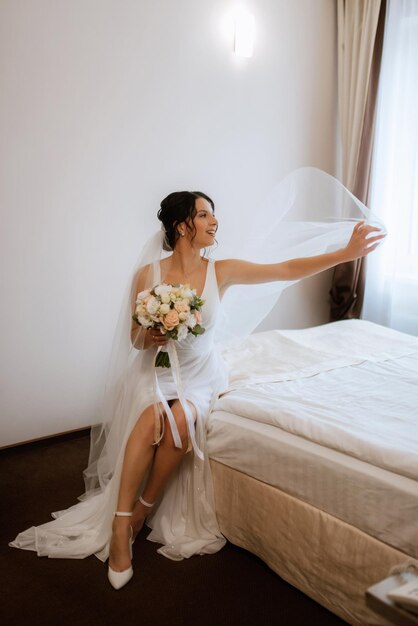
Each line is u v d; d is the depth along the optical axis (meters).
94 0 2.75
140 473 1.92
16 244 2.70
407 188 3.66
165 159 3.19
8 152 2.60
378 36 3.69
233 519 2.01
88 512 2.12
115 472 2.00
